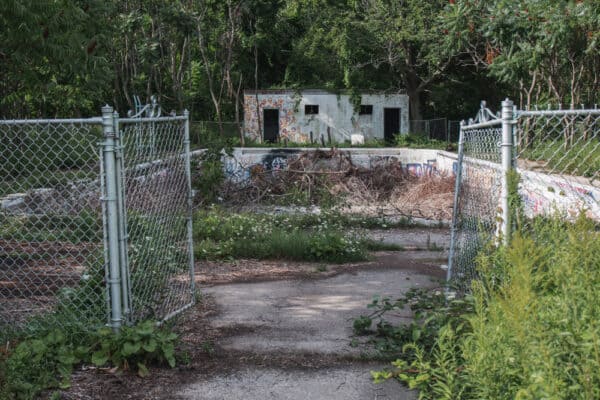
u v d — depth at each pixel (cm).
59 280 657
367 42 3484
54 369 450
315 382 442
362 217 1394
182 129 646
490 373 281
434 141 3409
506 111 493
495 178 519
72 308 535
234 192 1727
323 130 3719
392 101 3694
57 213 721
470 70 3716
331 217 1354
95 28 1151
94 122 496
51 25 912
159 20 3089
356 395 419
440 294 550
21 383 407
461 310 475
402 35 3272
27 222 719
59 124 527
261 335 548
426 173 1938
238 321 591
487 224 543
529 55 1714
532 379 248
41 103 2192
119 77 3300
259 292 714
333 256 929
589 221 355
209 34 3478
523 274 288
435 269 869
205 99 3894
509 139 492
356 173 1848
